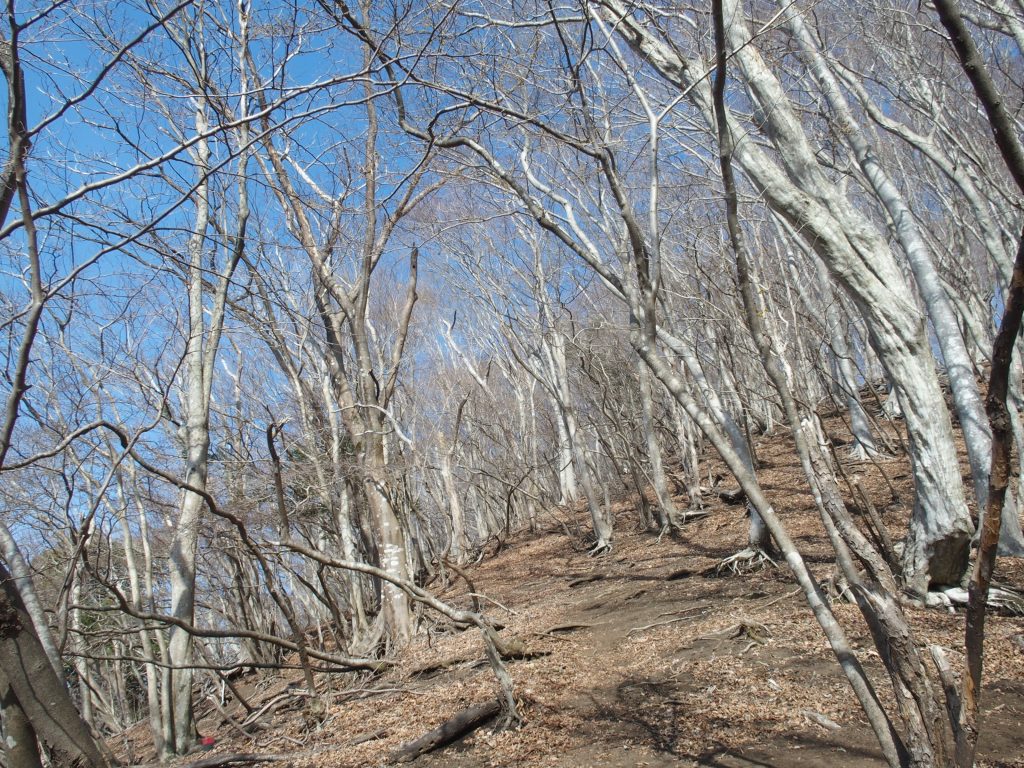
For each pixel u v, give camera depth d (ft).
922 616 25.43
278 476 26.48
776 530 12.10
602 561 55.93
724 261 45.34
